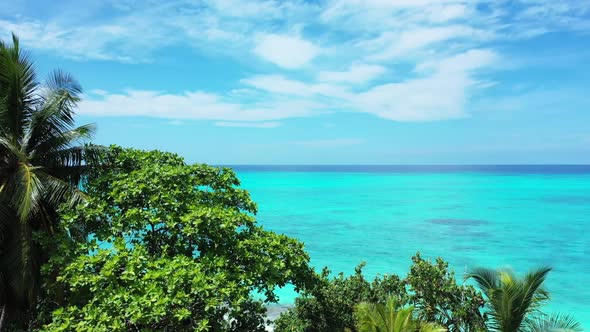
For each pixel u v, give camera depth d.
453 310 12.66
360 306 11.86
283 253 11.91
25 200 10.92
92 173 13.28
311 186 119.62
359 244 42.22
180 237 11.73
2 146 12.71
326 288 13.90
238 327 12.47
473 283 28.33
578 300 26.23
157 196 11.37
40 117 12.69
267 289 11.15
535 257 36.88
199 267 10.14
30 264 12.01
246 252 11.21
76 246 10.98
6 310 13.04
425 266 13.20
